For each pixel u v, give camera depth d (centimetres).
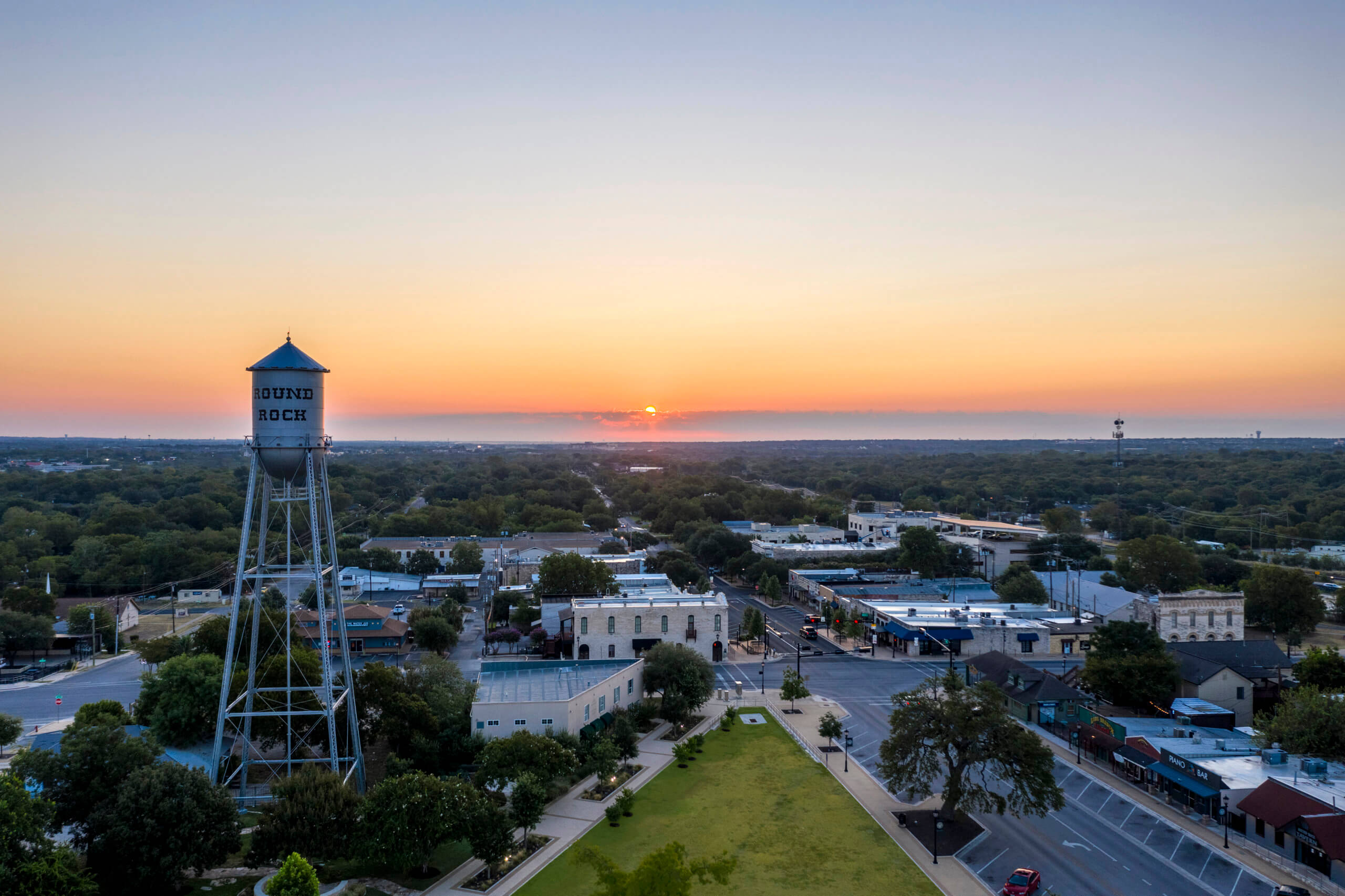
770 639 13925
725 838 6538
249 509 6781
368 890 5650
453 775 7488
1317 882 5769
